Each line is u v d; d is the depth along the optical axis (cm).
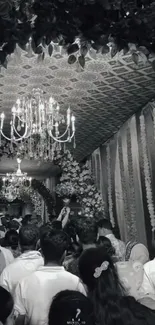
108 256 156
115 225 695
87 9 233
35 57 388
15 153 744
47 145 724
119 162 684
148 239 543
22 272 249
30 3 229
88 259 152
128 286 205
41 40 243
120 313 129
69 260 304
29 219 624
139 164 581
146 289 229
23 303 207
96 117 628
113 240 402
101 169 802
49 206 1198
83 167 776
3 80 460
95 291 140
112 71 436
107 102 555
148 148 551
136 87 496
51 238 220
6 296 143
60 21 235
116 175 698
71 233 398
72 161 768
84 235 278
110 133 728
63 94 519
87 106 574
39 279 210
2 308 139
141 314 131
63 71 433
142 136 572
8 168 1127
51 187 1302
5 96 518
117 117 634
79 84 479
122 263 232
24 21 236
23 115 556
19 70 426
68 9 231
